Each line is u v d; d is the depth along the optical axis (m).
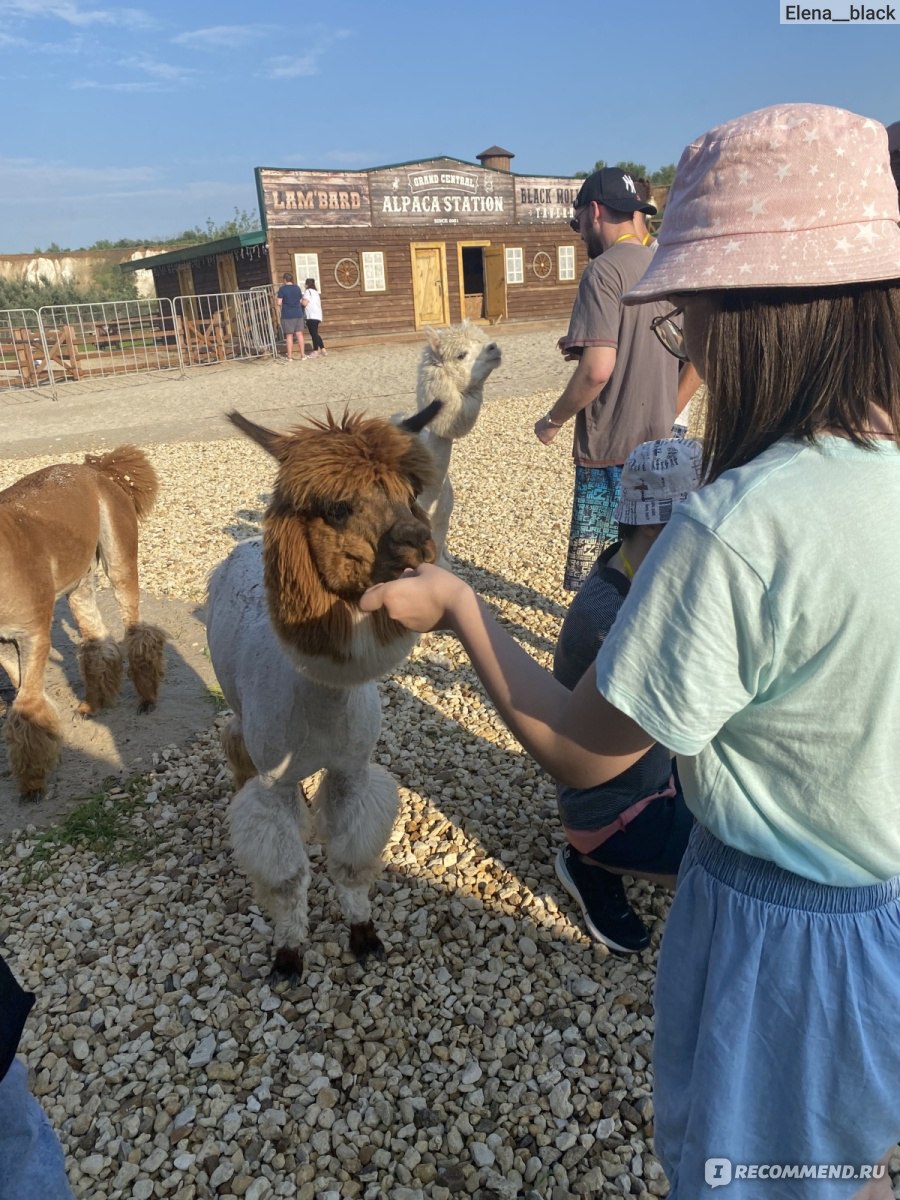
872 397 1.10
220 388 18.11
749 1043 1.30
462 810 3.86
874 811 1.17
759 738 1.20
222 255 25.48
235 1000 2.92
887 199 1.07
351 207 24.14
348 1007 2.89
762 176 1.05
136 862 3.66
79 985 3.01
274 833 2.86
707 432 1.22
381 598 1.43
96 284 45.59
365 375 18.56
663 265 1.14
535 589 6.38
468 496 9.00
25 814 4.05
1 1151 1.49
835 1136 1.31
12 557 3.86
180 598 6.50
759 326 1.10
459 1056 2.69
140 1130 2.49
